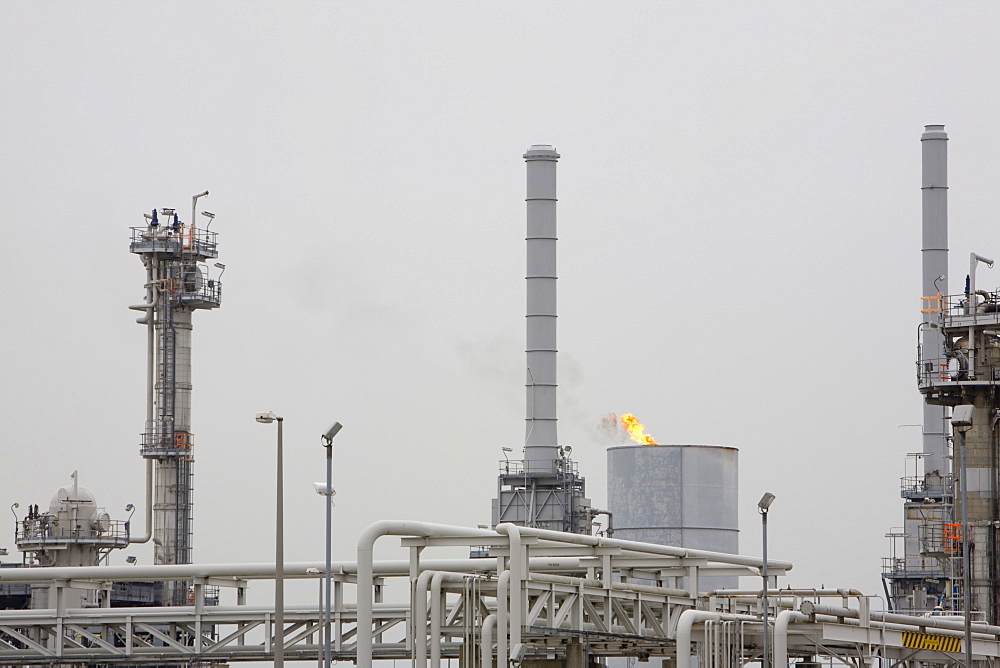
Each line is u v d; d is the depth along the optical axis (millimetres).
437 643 79125
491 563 86688
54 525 143125
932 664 95188
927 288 158500
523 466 147250
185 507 157875
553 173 147750
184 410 159375
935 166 159625
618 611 83562
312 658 95000
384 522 76188
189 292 159125
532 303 147250
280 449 65875
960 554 111312
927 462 164875
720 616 78438
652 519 128625
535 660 94062
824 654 86750
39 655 96125
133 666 115062
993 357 112000
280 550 65438
